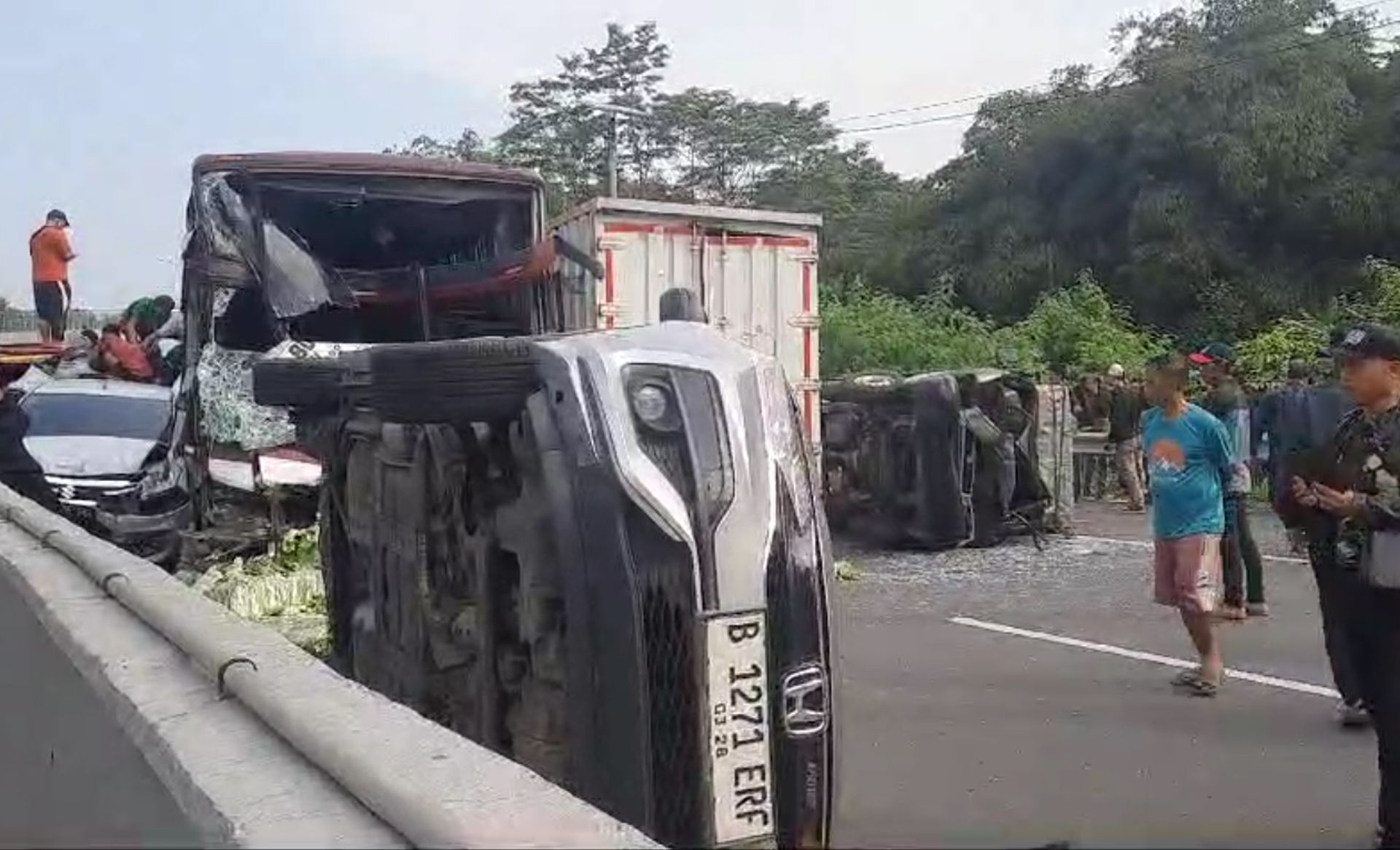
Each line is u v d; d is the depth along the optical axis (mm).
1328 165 31359
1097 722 6996
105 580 5285
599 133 48656
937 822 4637
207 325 11352
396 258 12453
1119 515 16859
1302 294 30797
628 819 3645
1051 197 35688
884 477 13773
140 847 3105
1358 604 4844
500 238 12172
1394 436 4777
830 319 25078
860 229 43469
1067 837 3109
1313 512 5145
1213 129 31812
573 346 3928
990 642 9102
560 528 3764
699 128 49688
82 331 20703
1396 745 4805
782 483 3926
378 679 5496
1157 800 5578
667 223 12023
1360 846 4996
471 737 4516
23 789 4727
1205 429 7383
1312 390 6691
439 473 4730
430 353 4324
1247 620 9711
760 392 3969
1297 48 32094
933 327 26328
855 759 6277
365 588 5766
